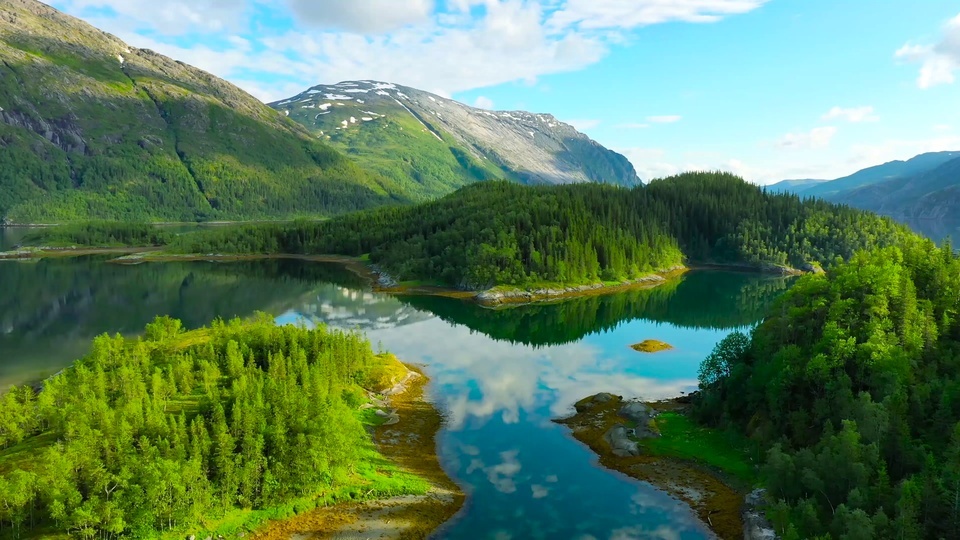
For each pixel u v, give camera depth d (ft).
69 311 492.54
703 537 162.91
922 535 129.18
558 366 346.13
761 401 224.74
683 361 359.05
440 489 189.26
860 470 149.07
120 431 167.02
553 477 199.62
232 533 156.87
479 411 265.95
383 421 248.11
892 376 186.91
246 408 178.50
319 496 175.83
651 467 206.28
